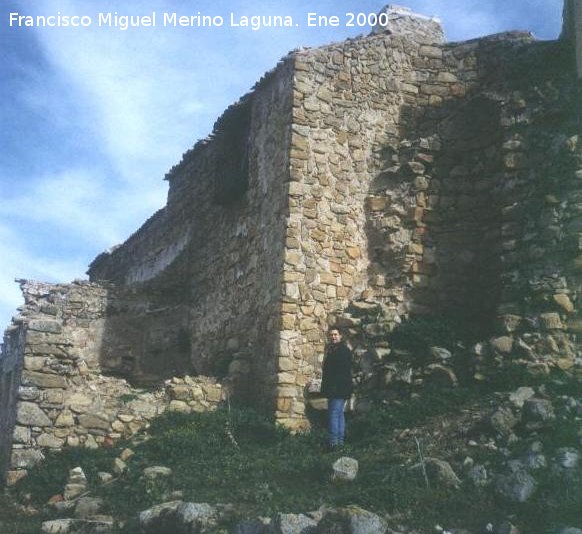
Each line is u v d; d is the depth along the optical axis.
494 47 14.67
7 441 11.88
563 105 12.27
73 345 12.01
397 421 10.48
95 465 10.63
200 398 12.41
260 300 13.44
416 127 14.42
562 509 7.13
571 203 11.51
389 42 14.62
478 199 13.38
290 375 12.13
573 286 11.10
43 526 8.78
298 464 9.32
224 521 7.76
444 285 13.17
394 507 7.62
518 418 8.98
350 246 13.32
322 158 13.37
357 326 12.48
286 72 13.81
